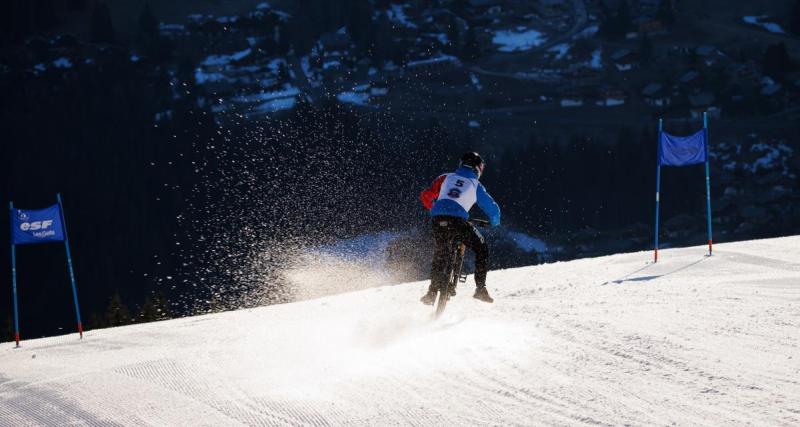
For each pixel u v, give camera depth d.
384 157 119.25
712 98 156.75
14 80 159.50
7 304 99.88
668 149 15.30
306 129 120.88
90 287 102.25
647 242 114.19
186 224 108.25
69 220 114.31
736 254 14.45
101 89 156.75
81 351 8.57
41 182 123.44
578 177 123.94
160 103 156.50
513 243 113.56
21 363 7.91
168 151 129.00
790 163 134.50
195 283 78.31
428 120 151.25
